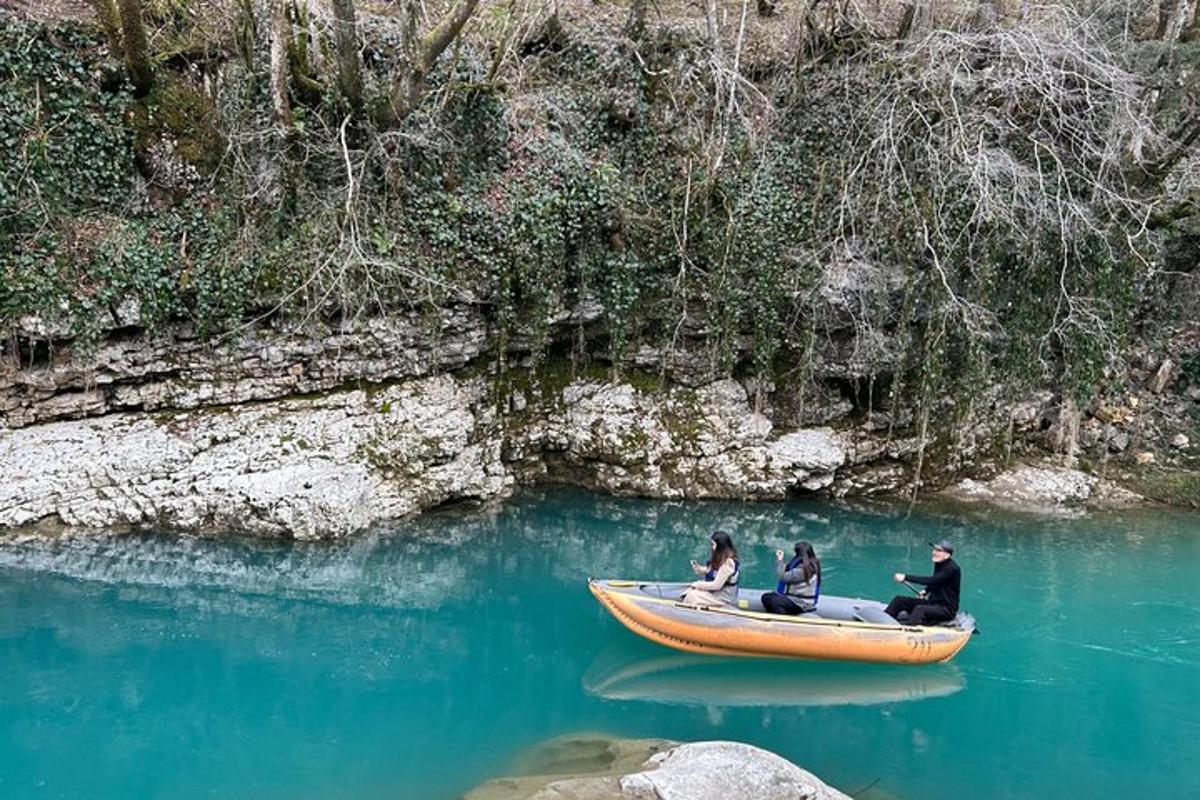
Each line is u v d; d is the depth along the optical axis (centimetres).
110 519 1087
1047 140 1365
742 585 1083
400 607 1004
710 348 1409
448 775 690
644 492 1387
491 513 1307
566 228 1355
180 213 1176
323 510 1123
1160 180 1413
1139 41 1512
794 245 1382
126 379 1152
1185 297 1577
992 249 1350
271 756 707
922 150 1334
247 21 1168
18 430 1101
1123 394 1535
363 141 1244
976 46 1307
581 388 1435
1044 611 1031
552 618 995
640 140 1408
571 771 696
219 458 1138
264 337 1198
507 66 1369
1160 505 1423
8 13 1084
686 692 845
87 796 643
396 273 1235
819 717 805
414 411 1269
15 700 765
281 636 917
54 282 1080
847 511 1367
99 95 1134
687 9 1555
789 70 1422
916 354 1417
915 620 898
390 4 1420
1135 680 884
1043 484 1438
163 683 809
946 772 723
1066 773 726
